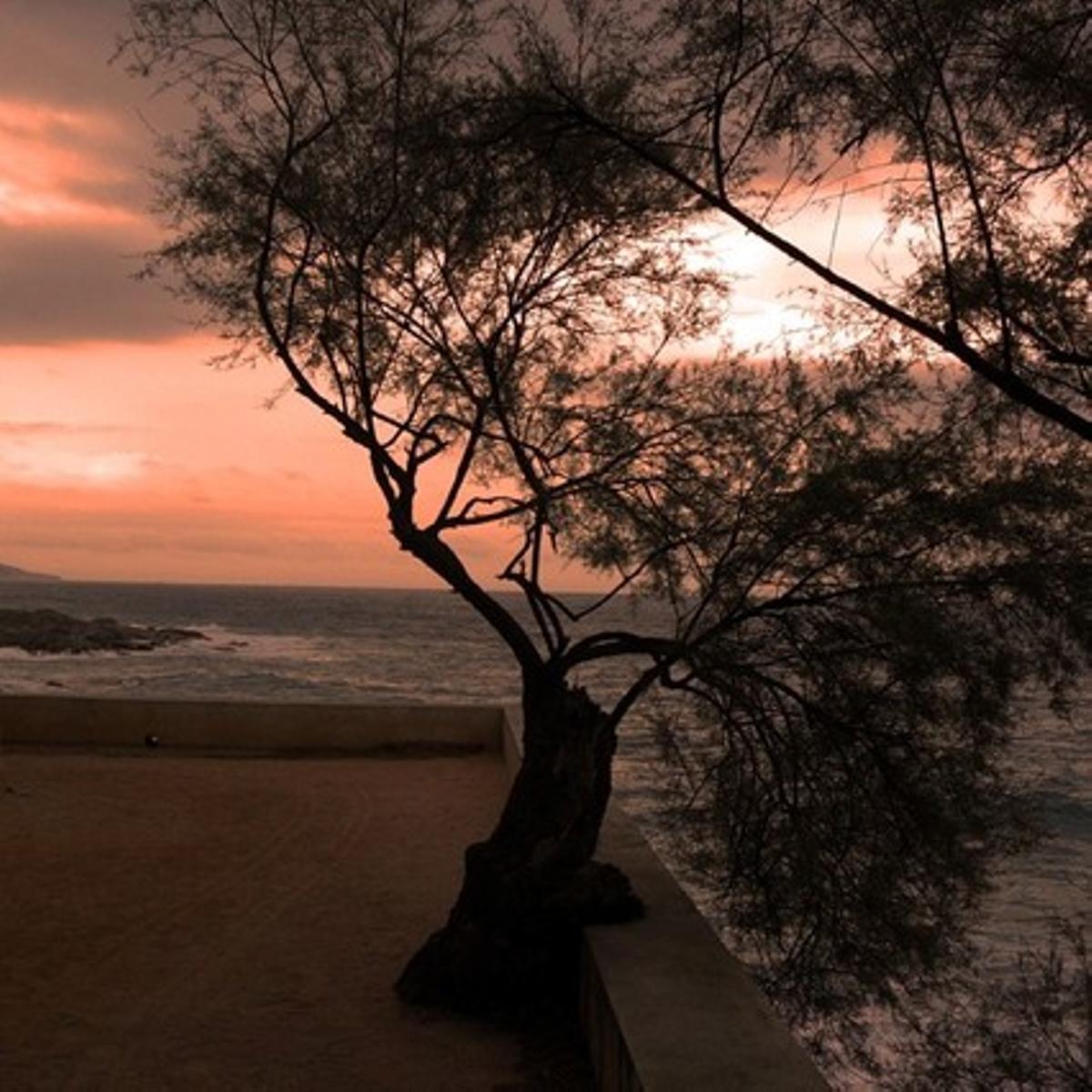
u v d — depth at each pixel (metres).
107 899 8.77
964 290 5.76
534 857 6.41
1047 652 6.59
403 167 7.08
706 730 7.54
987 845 7.41
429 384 7.39
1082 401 5.94
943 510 6.44
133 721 16.48
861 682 7.01
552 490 6.88
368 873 9.72
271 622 131.12
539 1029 6.20
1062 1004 7.48
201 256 7.45
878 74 5.82
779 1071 4.34
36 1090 5.41
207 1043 6.00
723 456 7.00
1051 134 5.77
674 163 6.65
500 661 79.25
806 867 7.17
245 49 7.15
